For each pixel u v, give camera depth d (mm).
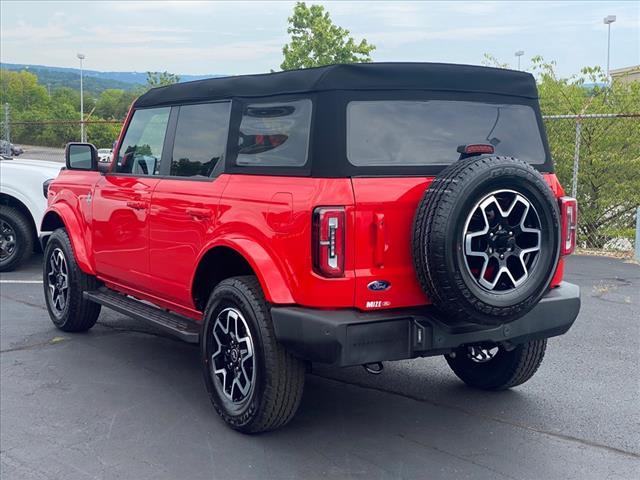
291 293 3994
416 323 3918
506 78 4453
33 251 10422
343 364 3781
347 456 4172
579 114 11609
